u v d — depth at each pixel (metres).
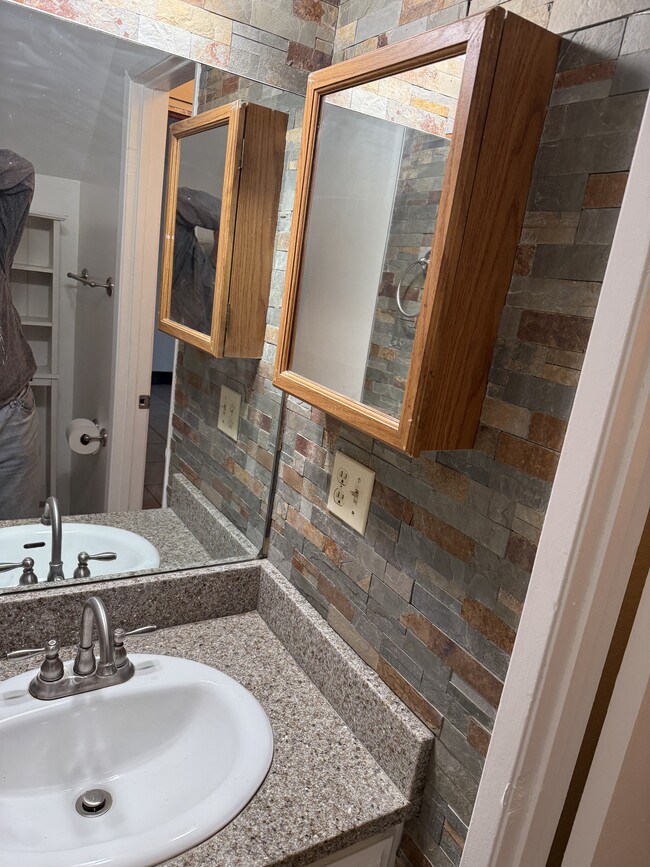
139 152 1.00
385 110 0.77
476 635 0.78
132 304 1.06
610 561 0.65
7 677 0.98
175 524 1.18
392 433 0.74
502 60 0.62
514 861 0.75
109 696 0.95
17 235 0.96
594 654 0.69
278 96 1.08
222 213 1.09
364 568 0.98
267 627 1.21
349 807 0.86
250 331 1.17
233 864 0.76
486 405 0.75
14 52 0.89
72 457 1.08
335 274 0.87
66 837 0.86
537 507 0.70
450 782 0.83
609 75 0.61
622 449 0.62
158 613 1.16
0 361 0.98
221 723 0.98
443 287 0.67
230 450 1.19
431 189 0.70
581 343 0.64
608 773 0.74
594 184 0.63
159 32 0.96
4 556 1.05
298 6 1.05
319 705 1.04
